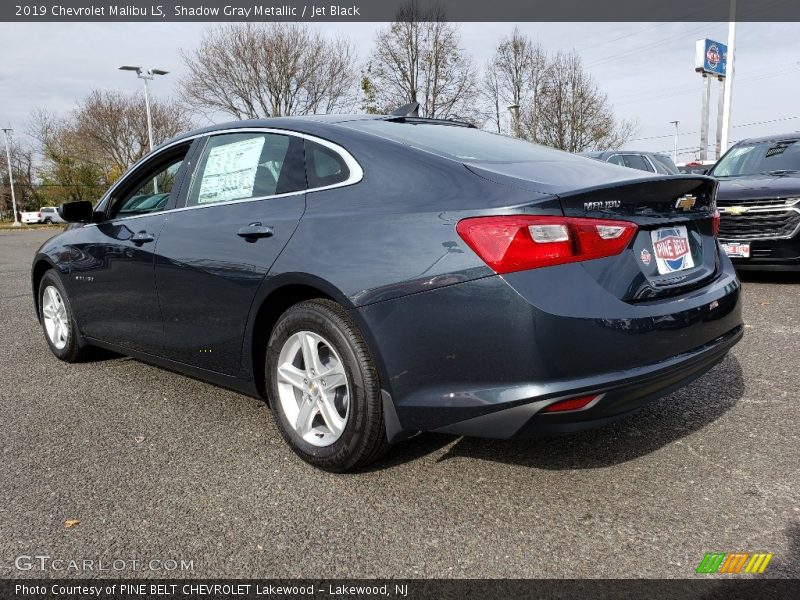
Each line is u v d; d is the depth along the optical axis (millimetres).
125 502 2477
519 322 2109
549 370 2111
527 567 2029
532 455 2812
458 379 2240
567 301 2117
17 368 4383
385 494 2504
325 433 2727
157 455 2902
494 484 2562
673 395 3520
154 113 42688
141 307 3525
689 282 2564
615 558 2061
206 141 3410
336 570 2039
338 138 2797
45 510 2422
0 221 60688
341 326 2488
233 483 2619
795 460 2693
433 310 2248
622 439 2955
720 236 6680
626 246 2295
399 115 3252
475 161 2531
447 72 32406
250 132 3186
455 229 2240
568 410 2145
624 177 2547
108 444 3035
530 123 34219
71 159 49625
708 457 2748
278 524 2305
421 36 31984
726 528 2211
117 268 3648
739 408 3289
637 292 2297
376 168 2609
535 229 2125
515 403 2137
